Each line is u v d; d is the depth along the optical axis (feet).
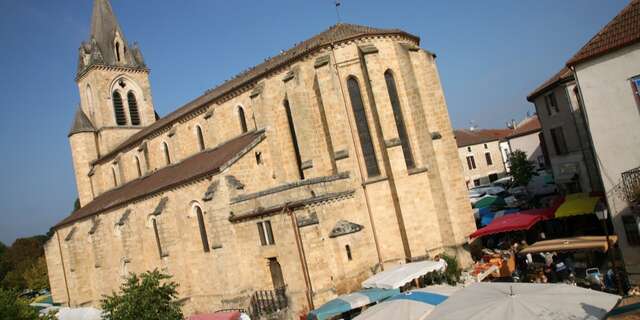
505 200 159.02
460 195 113.70
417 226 102.32
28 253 353.31
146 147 165.58
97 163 200.95
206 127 137.80
